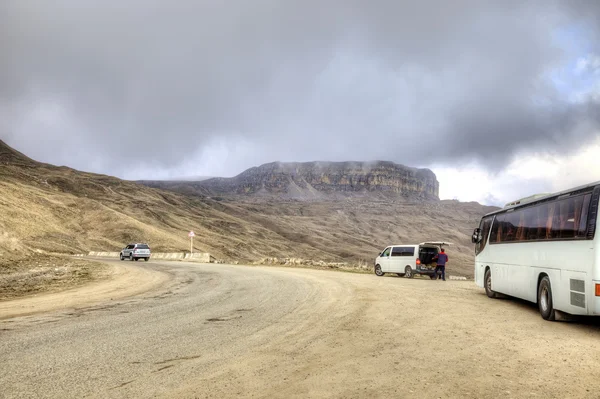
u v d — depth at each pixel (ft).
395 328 31.27
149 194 628.28
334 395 17.22
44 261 117.91
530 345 26.68
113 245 304.09
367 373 20.20
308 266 131.64
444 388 18.07
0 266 94.99
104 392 17.48
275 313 38.06
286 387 18.16
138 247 171.63
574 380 19.56
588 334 31.04
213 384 18.53
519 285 44.55
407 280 78.64
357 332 29.76
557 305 35.68
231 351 24.40
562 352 25.04
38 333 29.48
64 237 275.80
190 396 17.08
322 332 29.76
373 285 64.34
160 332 29.84
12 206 276.00
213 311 39.42
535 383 18.98
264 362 22.08
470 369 21.01
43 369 20.72
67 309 40.96
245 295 51.80
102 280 75.51
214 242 468.34
